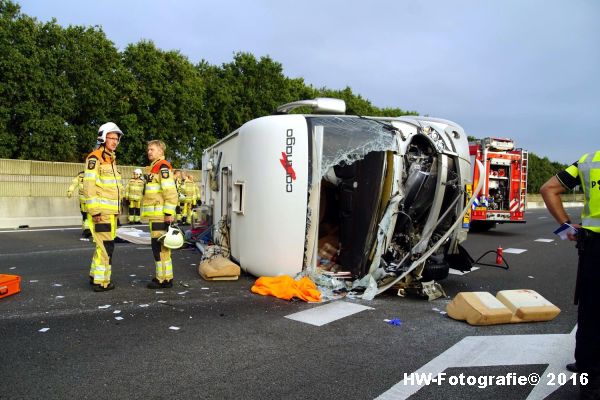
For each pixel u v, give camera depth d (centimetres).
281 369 344
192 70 2033
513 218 1528
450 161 605
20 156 1556
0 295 522
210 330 428
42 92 1536
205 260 698
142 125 1847
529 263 898
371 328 450
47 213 1430
